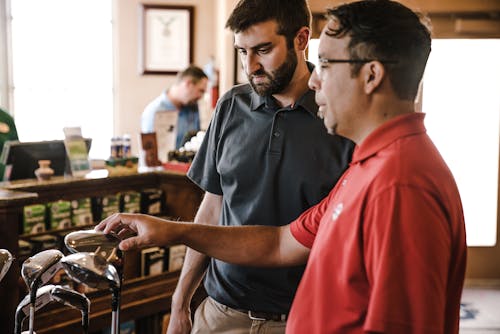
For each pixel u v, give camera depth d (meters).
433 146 1.29
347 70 1.29
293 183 1.96
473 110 4.57
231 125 2.07
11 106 7.14
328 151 1.93
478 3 4.23
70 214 3.42
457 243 1.29
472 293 4.43
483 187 4.65
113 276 1.52
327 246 1.31
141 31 7.34
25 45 7.14
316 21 3.91
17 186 3.17
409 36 1.26
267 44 1.83
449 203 1.22
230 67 6.60
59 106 7.37
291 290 2.01
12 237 2.90
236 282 2.06
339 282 1.28
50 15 7.20
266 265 1.75
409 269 1.16
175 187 3.87
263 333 2.04
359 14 1.27
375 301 1.17
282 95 1.97
